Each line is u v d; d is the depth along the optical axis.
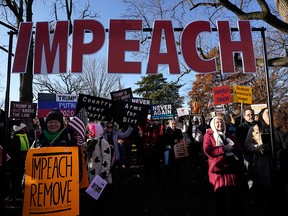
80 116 5.11
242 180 4.30
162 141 8.12
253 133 4.79
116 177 8.77
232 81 29.45
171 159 7.98
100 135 4.89
